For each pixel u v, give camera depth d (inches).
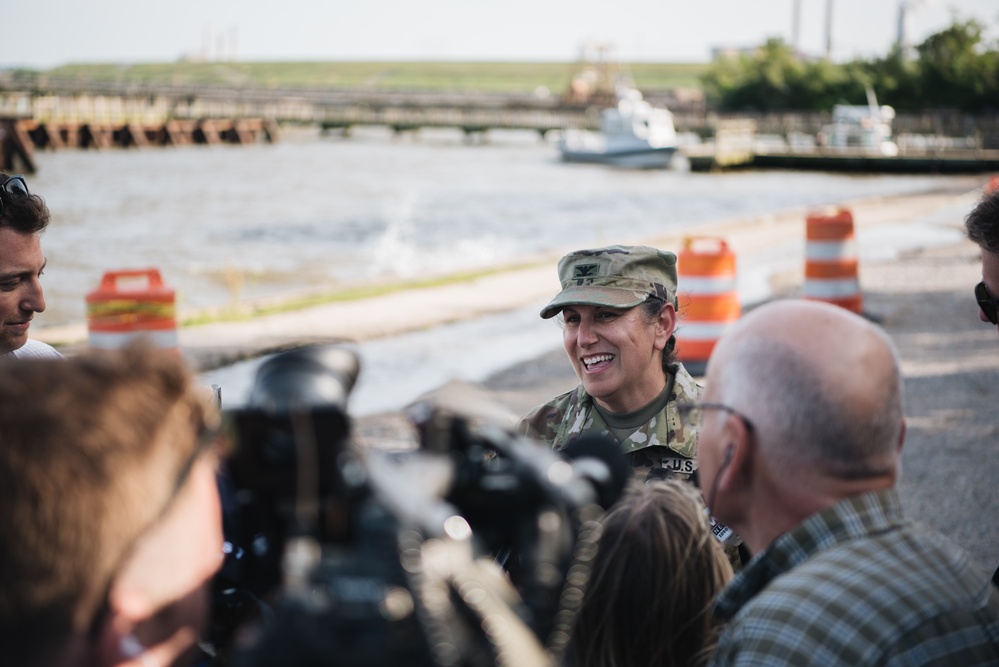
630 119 2416.3
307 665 38.3
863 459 63.9
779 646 58.7
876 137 2311.8
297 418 41.8
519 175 2193.7
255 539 48.3
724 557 85.0
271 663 38.7
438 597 39.9
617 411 122.2
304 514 42.1
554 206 1546.5
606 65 3727.9
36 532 40.2
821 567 61.2
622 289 117.6
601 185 1935.3
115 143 2851.9
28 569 40.4
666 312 122.0
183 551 44.9
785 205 1512.1
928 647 58.2
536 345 402.0
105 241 1105.4
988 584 64.9
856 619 58.3
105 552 41.5
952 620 59.7
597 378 120.4
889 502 64.6
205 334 402.6
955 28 3159.5
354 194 1734.7
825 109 3201.3
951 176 1979.6
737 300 357.7
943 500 236.2
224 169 2281.0
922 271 574.9
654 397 121.6
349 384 46.2
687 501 84.2
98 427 41.8
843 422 63.2
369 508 41.7
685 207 1519.4
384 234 1198.9
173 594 44.4
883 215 908.6
